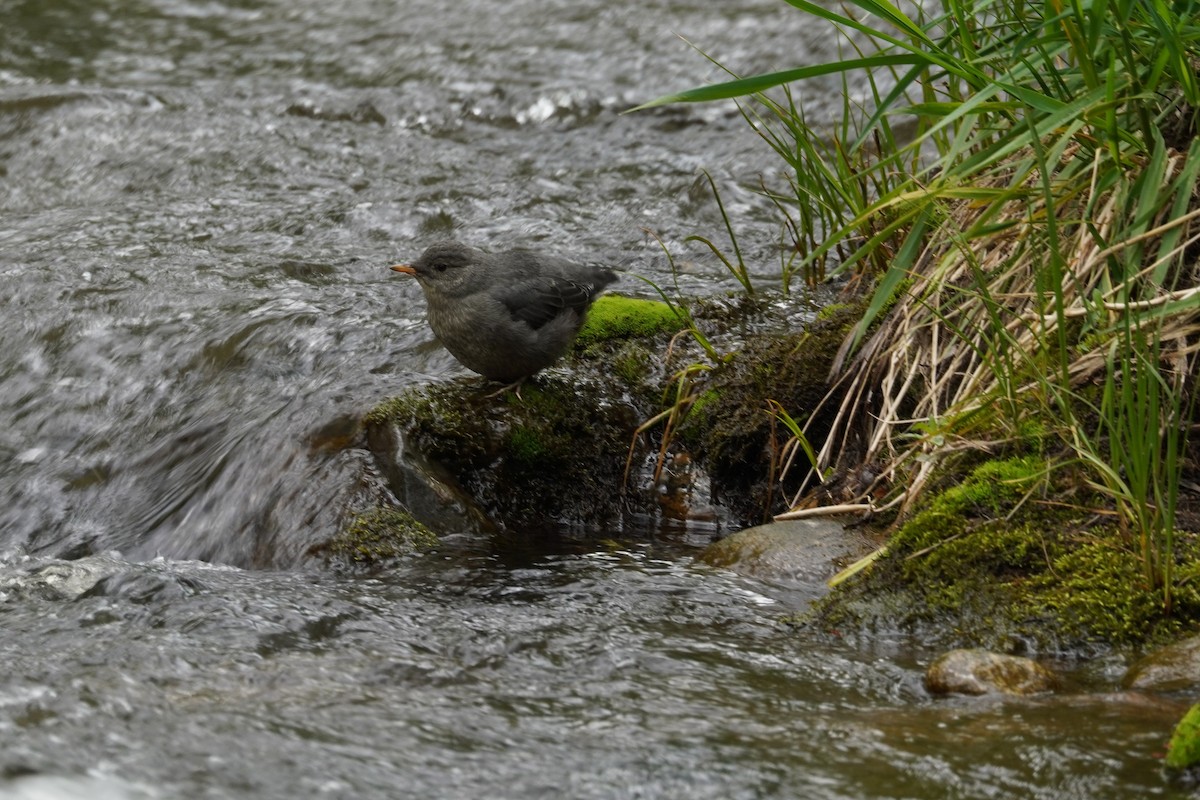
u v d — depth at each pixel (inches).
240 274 559.2
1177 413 295.9
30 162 720.3
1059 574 306.8
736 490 426.9
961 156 433.1
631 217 625.3
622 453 432.8
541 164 714.2
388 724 259.1
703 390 436.8
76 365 495.2
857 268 484.7
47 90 785.6
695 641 308.5
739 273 533.3
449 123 781.9
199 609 328.5
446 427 415.5
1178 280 344.8
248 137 746.8
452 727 258.2
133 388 478.9
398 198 658.2
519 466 422.9
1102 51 352.8
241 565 387.9
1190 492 322.7
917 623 310.7
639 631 315.9
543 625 320.8
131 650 300.5
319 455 404.8
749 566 358.9
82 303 532.4
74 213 652.1
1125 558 304.2
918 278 401.4
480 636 313.0
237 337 494.6
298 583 358.6
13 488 439.8
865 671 286.7
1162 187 343.3
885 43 852.6
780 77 348.2
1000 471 332.5
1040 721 250.8
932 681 274.7
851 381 417.4
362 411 413.7
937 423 350.9
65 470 446.6
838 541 358.6
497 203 649.0
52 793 230.1
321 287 540.4
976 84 362.3
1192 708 234.5
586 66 860.0
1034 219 351.3
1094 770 230.2
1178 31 330.3
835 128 477.4
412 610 332.5
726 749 246.1
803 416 422.9
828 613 319.6
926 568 318.7
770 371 430.6
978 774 231.5
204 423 449.1
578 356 450.9
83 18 976.9
